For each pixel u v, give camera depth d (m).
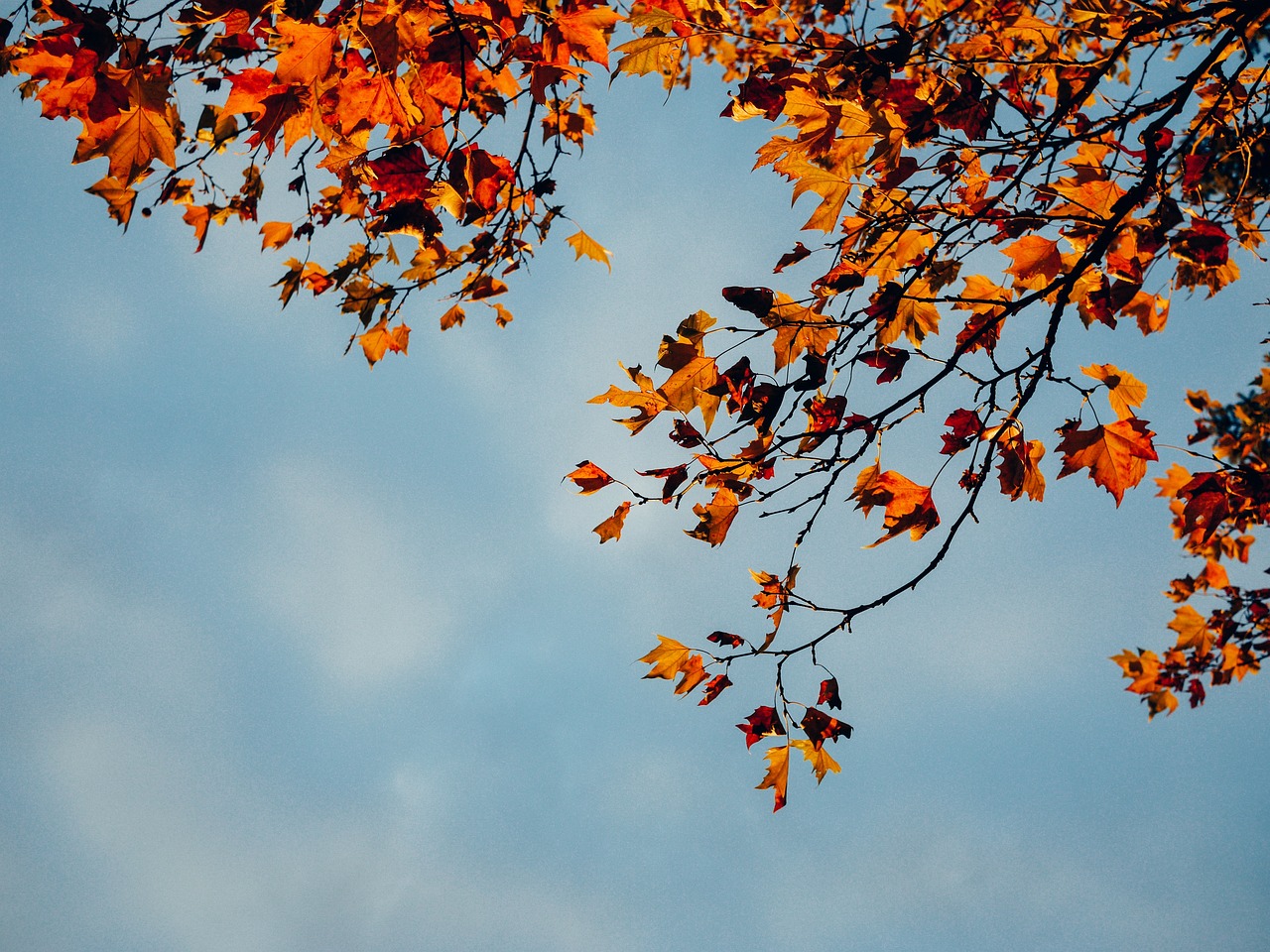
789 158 2.39
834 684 2.57
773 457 2.44
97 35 1.87
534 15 2.11
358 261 2.69
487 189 2.47
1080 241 2.56
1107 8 2.76
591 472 2.46
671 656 2.62
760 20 2.44
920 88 2.33
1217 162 2.58
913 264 2.58
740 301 2.29
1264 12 2.23
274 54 2.05
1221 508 2.56
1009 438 2.61
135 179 2.02
